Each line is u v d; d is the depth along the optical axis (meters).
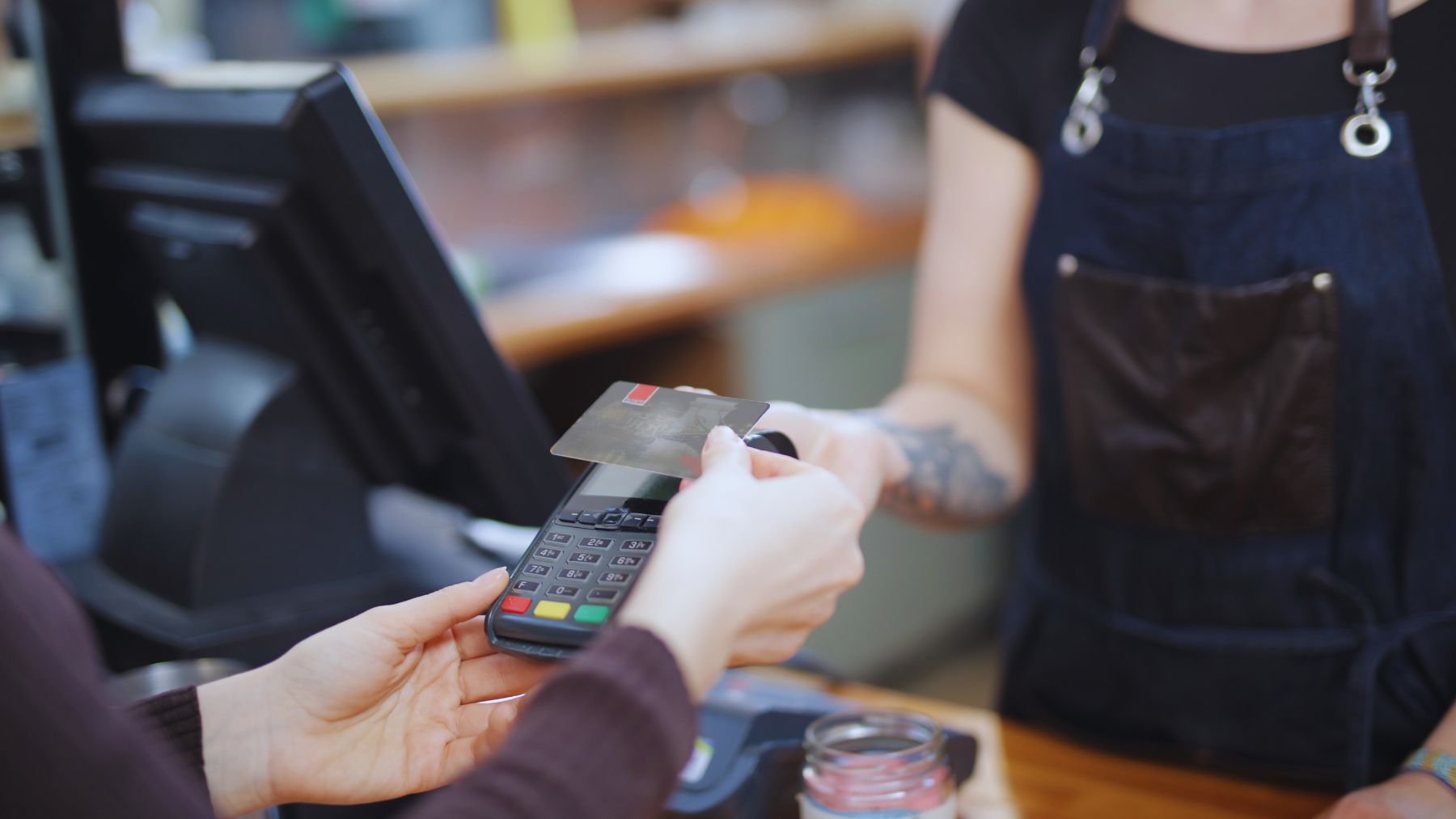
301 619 1.11
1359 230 0.96
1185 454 1.04
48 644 0.52
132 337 1.36
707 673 0.58
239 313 1.12
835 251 3.09
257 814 0.77
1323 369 0.98
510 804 0.51
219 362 1.17
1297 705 1.04
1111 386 1.08
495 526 1.28
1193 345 1.03
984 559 3.30
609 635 0.57
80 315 1.30
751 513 0.62
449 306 1.01
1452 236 0.94
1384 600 1.01
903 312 3.19
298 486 1.14
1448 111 0.94
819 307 2.97
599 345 2.74
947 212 1.23
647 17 3.69
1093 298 1.08
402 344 1.05
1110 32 1.07
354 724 0.77
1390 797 0.85
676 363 2.82
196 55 2.64
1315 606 1.03
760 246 3.18
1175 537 1.08
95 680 0.54
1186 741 1.10
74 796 0.50
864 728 0.88
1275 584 1.04
